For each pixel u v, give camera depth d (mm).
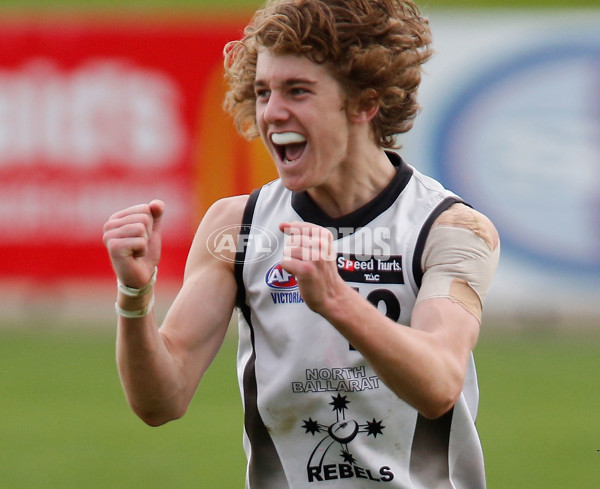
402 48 8859
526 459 22328
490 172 32406
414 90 9312
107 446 23359
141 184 33000
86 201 33031
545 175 32250
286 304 8938
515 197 32375
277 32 8344
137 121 33000
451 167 32469
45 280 33406
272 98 8445
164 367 8469
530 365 30297
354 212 8938
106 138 32969
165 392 8570
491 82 32312
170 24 32938
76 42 33000
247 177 32938
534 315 32812
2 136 33031
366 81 8562
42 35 33031
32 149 33031
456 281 8602
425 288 8625
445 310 8406
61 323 34125
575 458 22438
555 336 32750
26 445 23344
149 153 33000
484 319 33281
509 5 42344
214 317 8969
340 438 8969
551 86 32188
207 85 32969
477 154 32406
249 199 9352
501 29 32281
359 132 8781
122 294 8008
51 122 33031
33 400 26812
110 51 33031
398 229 8883
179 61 32969
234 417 25672
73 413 25844
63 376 29016
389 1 8805
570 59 32094
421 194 9047
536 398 27047
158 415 8797
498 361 30703
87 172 33031
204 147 32969
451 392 7973
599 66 32062
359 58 8438
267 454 9227
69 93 33062
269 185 9406
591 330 32844
